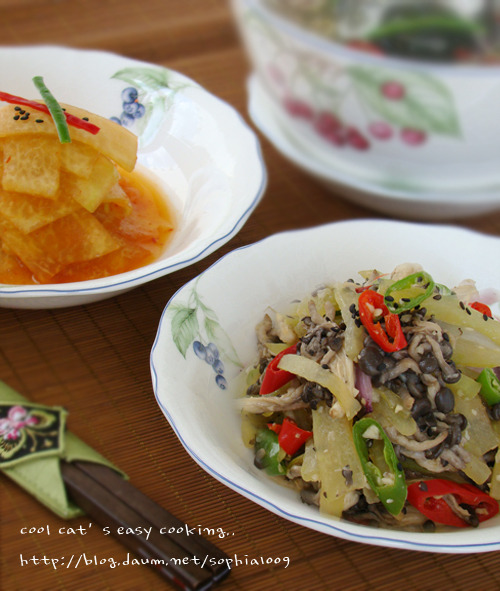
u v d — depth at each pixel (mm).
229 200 587
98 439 488
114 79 676
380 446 458
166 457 484
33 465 451
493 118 552
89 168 564
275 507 413
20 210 561
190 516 457
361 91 557
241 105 716
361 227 567
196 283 516
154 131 662
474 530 427
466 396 472
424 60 538
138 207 630
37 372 520
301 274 549
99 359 532
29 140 560
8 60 670
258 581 431
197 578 414
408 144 578
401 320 479
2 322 548
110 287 504
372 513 453
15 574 428
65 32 783
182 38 781
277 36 564
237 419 491
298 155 607
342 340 475
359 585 434
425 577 439
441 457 457
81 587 425
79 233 579
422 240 564
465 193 590
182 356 485
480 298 546
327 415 463
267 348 509
